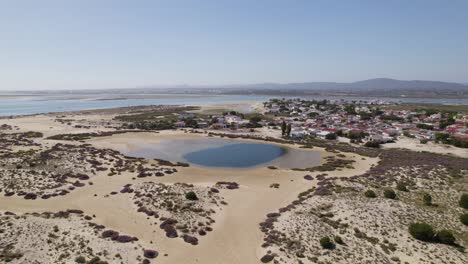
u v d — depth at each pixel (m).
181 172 73.06
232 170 76.44
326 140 122.62
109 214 45.56
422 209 44.62
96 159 76.94
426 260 32.31
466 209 44.72
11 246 31.62
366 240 36.53
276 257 33.53
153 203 48.56
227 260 34.19
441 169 64.88
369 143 108.75
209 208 48.16
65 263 30.00
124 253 33.72
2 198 49.50
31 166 65.00
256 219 45.12
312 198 50.88
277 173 73.12
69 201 50.62
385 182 57.59
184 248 36.66
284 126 132.75
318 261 32.34
